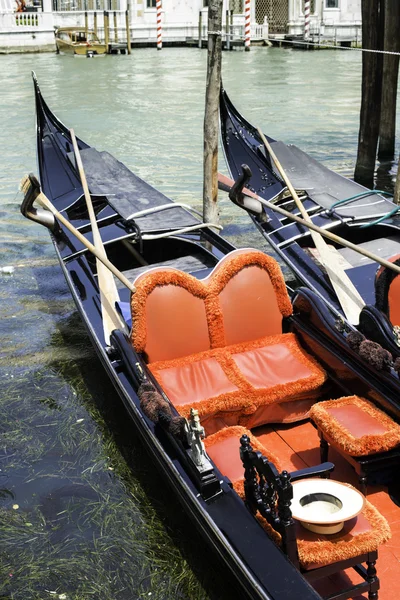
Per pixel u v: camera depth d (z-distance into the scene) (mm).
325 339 4113
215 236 5902
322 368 4145
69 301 6715
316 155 11664
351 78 20047
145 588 3568
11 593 3570
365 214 6211
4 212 9102
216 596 3502
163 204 6520
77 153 7121
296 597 2680
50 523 4012
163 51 28156
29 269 7402
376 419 3586
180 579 3609
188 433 3328
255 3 31031
